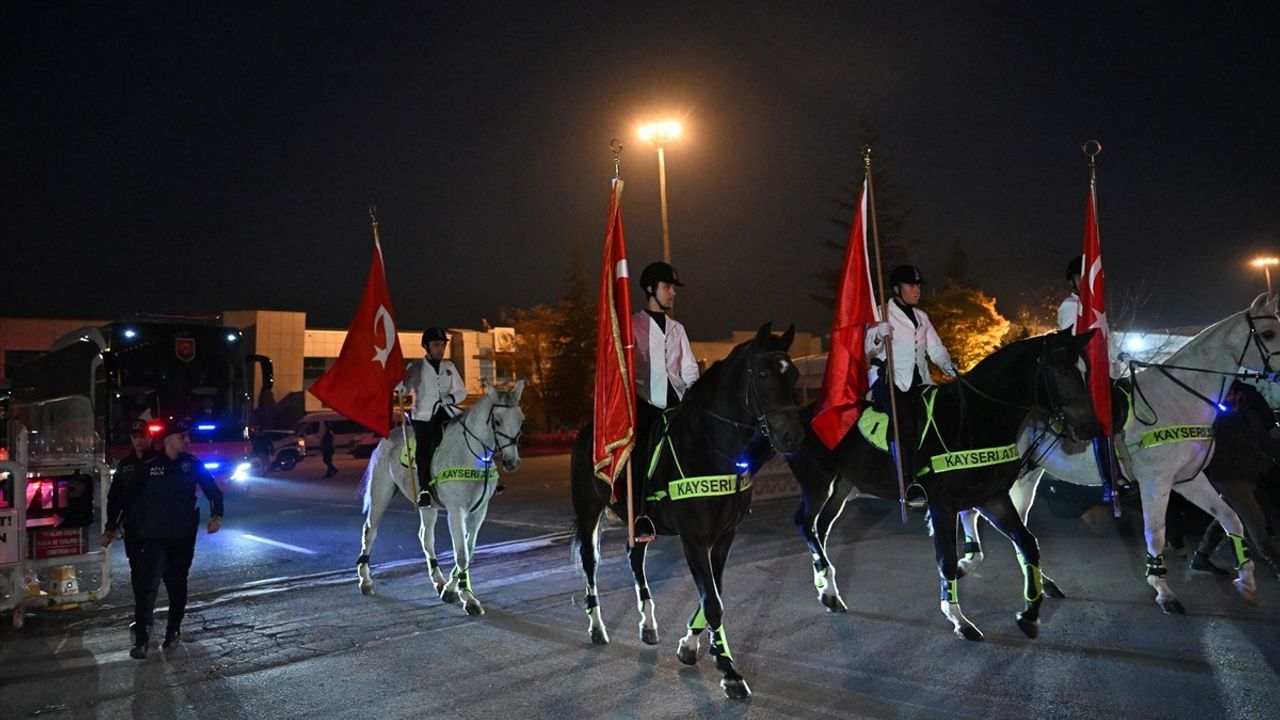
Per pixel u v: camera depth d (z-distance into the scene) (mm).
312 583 10453
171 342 20578
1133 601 7711
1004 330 33188
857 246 7742
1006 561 9719
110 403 19562
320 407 52438
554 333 44250
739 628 7492
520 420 8953
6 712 6055
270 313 50844
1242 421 7809
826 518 8219
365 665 6855
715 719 5465
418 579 10422
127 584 10664
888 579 9086
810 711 5535
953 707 5473
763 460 6688
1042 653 6398
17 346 46281
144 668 6992
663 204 19109
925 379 7699
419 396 9344
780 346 5844
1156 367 7758
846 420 7637
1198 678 5730
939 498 7027
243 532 15250
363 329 9664
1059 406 6793
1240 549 7480
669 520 6379
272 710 5922
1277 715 5105
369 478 9883
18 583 8281
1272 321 7414
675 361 6953
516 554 12141
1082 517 12477
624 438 6305
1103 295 7734
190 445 20328
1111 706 5352
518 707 5801
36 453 11906
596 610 7273
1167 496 7543
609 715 5594
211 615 8797
